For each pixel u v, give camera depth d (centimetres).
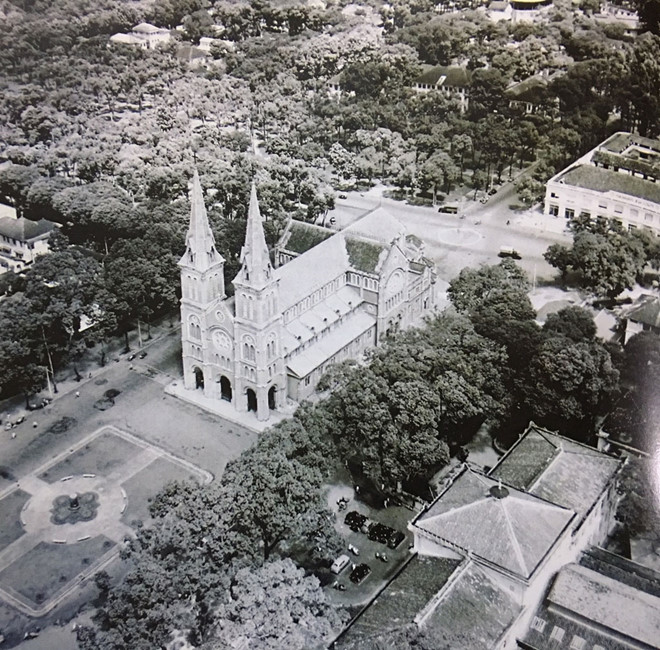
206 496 14138
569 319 19962
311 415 16800
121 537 16912
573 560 14050
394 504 17175
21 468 18800
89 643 12775
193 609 13350
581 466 15112
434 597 12106
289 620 12112
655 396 17475
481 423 19162
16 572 16138
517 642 12625
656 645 12144
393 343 18862
